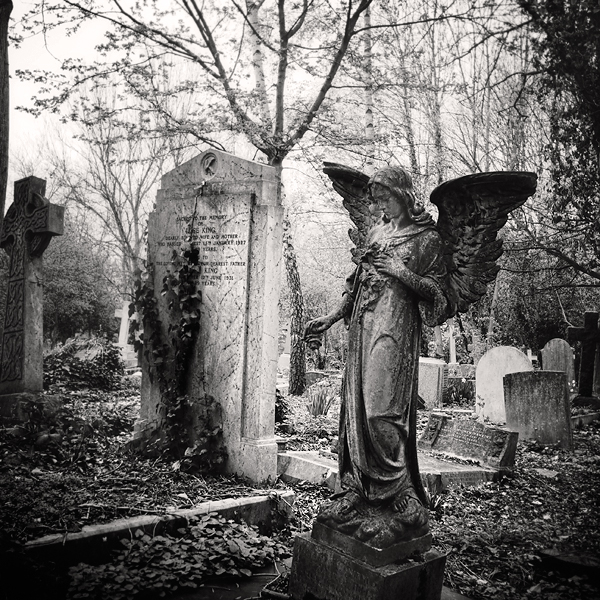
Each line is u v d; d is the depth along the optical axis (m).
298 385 15.05
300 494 6.20
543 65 6.55
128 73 11.34
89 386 13.31
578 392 13.67
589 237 9.77
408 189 3.96
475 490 6.76
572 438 9.50
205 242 6.85
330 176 4.54
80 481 5.57
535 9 5.95
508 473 7.33
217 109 11.48
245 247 6.48
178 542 4.54
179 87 11.52
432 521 5.73
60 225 8.09
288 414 10.13
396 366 3.74
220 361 6.58
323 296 27.50
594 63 6.19
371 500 3.71
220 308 6.64
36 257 8.23
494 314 21.47
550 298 20.20
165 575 4.09
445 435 8.24
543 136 11.12
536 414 9.63
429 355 21.02
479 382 11.56
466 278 3.82
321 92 11.59
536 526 5.61
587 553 4.67
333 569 3.64
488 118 12.98
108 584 3.90
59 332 24.22
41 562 3.99
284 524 5.47
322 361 21.98
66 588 3.88
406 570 3.51
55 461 6.41
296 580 3.87
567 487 7.16
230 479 6.20
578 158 8.15
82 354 14.31
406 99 15.07
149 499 5.20
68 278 23.64
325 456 7.18
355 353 3.88
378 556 3.48
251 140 11.57
